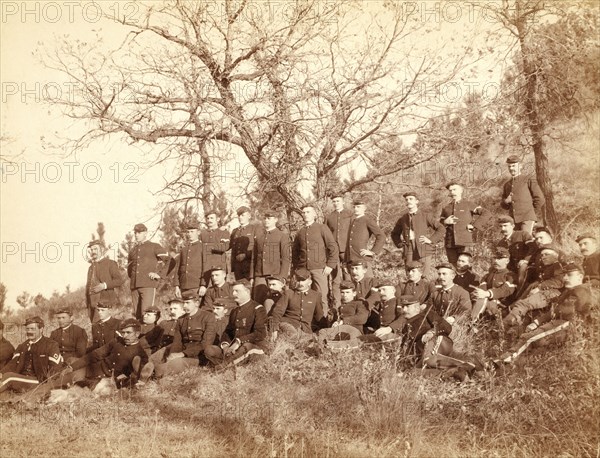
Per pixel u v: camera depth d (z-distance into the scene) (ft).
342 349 32.12
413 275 35.01
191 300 36.11
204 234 41.93
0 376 34.22
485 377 28.45
